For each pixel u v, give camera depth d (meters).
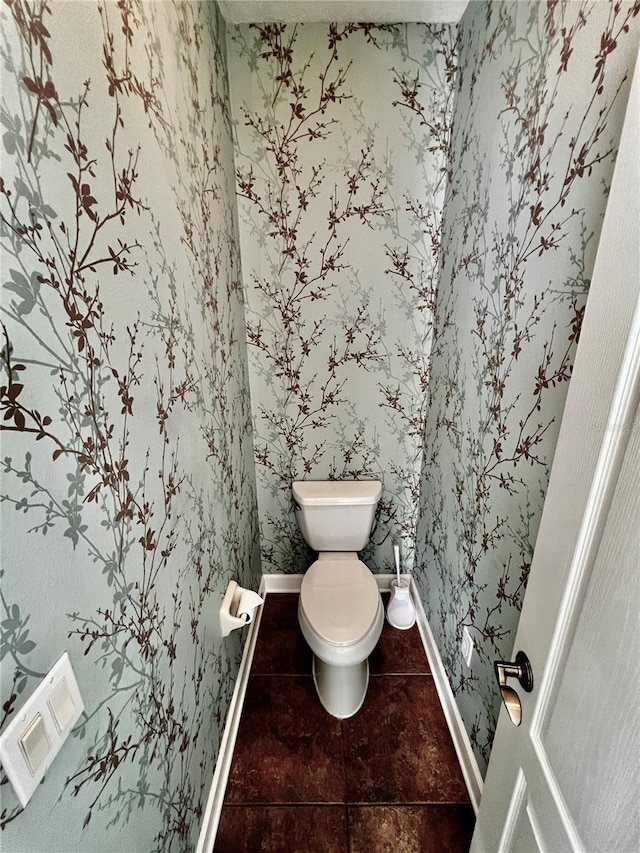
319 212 1.55
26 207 0.46
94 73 0.60
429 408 1.74
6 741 0.42
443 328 1.53
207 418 1.16
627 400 0.46
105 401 0.62
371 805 1.27
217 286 1.28
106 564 0.63
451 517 1.46
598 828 0.49
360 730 1.48
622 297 0.46
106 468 0.63
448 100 1.42
